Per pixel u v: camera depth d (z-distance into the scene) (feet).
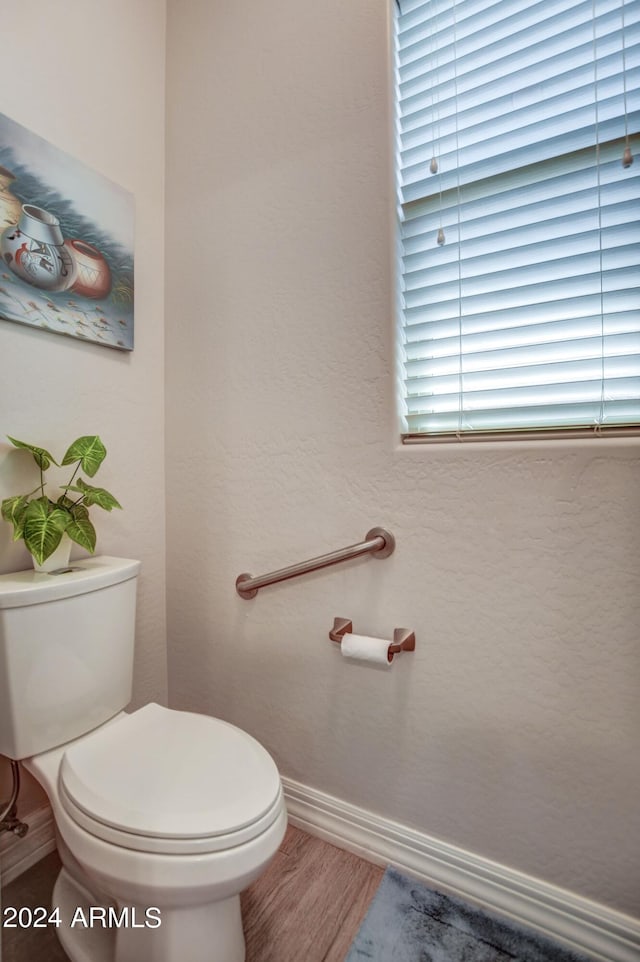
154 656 4.90
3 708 3.05
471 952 3.01
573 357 3.18
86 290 4.11
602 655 2.94
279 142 4.16
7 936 3.17
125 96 4.54
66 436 4.02
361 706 3.79
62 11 3.96
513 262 3.35
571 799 3.05
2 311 3.49
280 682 4.22
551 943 3.04
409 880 3.54
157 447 4.92
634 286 2.99
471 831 3.39
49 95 3.84
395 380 3.61
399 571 3.59
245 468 4.39
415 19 3.66
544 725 3.11
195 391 4.74
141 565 4.74
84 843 2.44
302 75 4.03
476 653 3.31
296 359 4.06
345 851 3.84
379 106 3.65
